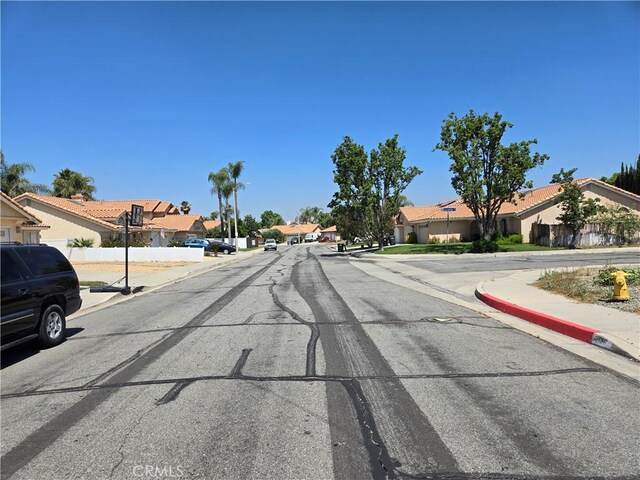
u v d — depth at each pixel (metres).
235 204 62.84
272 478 3.71
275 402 5.30
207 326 9.87
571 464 3.82
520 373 6.12
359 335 8.55
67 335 9.63
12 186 50.34
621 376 5.92
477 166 35.91
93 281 20.62
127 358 7.46
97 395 5.73
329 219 144.88
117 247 38.25
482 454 4.01
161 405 5.30
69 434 4.61
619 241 36.84
